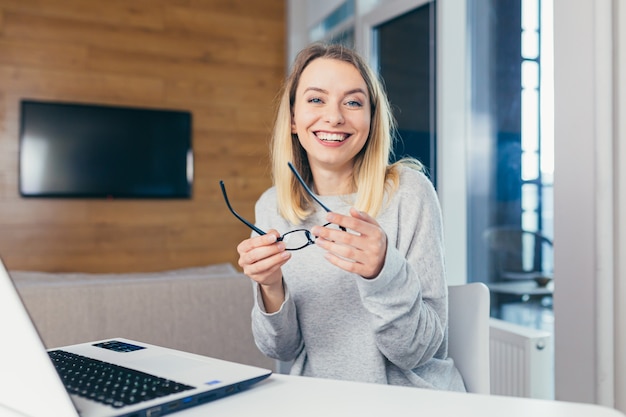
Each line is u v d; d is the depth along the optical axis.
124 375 0.77
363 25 3.64
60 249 4.52
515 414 0.65
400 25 3.32
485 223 2.79
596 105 1.78
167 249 4.84
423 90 3.11
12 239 4.39
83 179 4.53
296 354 1.23
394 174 1.23
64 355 0.89
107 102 4.62
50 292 1.79
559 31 1.91
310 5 4.77
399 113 3.34
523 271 2.54
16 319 0.63
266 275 0.99
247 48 5.07
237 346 2.08
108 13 4.61
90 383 0.73
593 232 1.80
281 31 5.19
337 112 1.16
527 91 2.51
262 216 1.35
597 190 1.78
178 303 1.98
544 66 2.41
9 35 4.34
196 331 2.01
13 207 4.38
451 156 2.88
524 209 2.53
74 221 4.56
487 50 2.77
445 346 1.15
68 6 4.49
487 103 2.77
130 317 1.90
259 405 0.69
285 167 1.28
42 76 4.43
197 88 4.91
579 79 1.83
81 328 1.83
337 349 1.17
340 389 0.75
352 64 1.20
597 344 1.79
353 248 0.88
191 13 4.88
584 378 1.83
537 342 2.10
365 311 1.15
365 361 1.14
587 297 1.82
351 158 1.24
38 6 4.41
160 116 4.74
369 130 1.22
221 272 2.23
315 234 0.89
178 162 4.80
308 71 1.20
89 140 4.54
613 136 1.78
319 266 1.19
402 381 1.15
